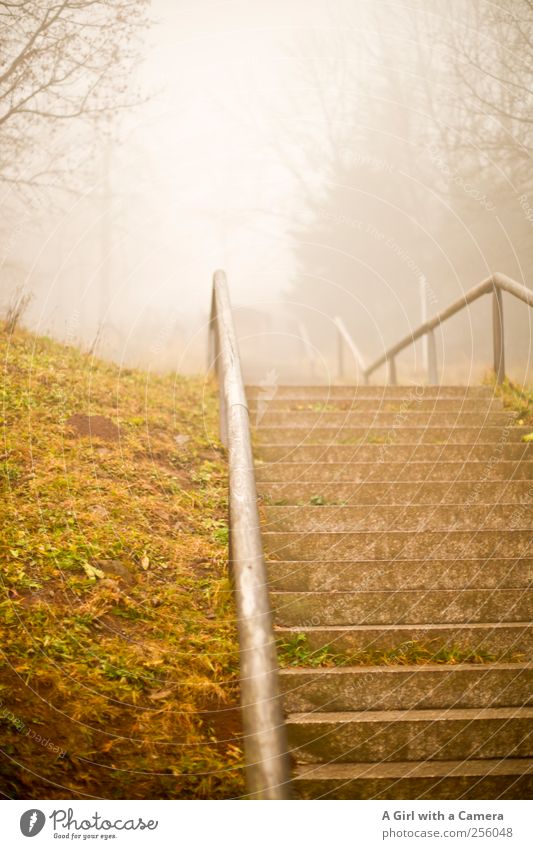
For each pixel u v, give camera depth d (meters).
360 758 2.89
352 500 4.41
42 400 5.25
